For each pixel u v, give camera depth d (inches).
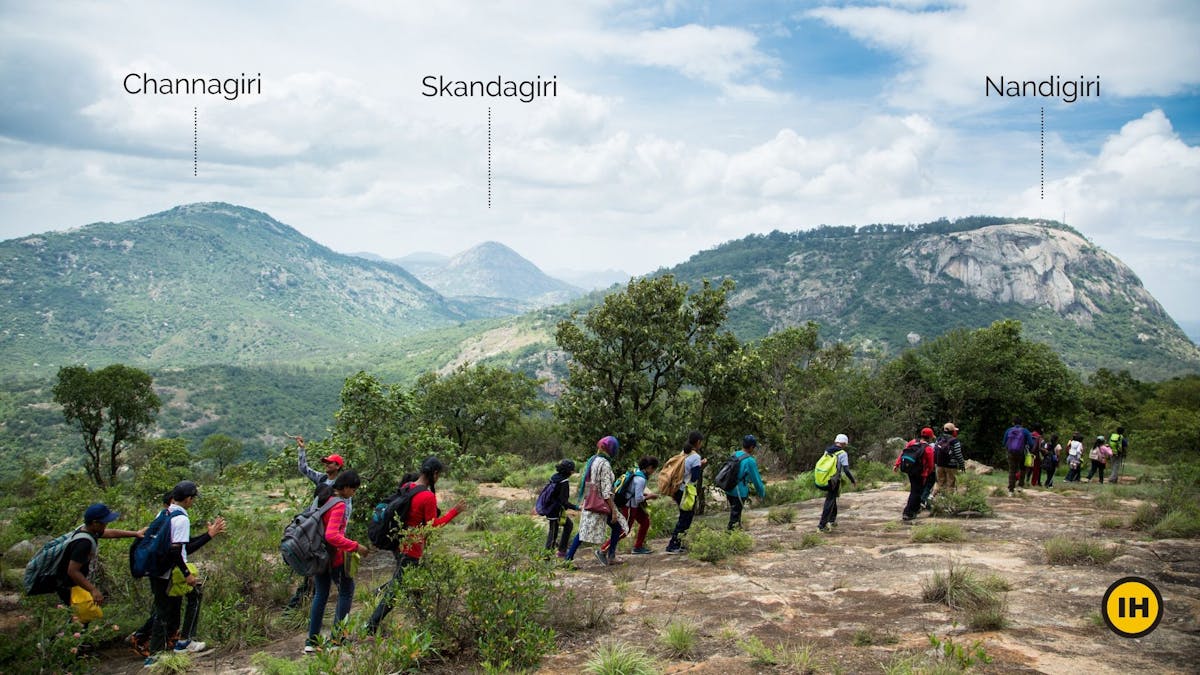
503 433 1517.0
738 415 576.1
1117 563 281.4
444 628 219.3
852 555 327.0
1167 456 1259.8
